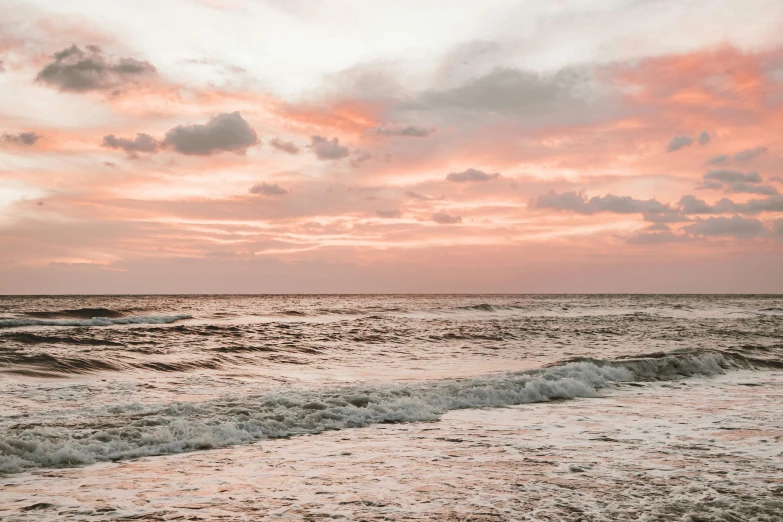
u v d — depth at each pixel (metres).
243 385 15.77
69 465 7.80
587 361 19.22
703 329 41.25
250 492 6.63
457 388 14.11
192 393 14.20
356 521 5.68
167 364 19.72
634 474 7.45
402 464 7.98
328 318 53.66
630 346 28.97
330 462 8.09
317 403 11.82
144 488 6.76
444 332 36.25
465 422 11.19
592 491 6.71
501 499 6.40
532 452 8.71
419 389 13.98
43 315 48.94
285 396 12.66
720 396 14.76
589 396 14.65
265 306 84.81
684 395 14.89
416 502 6.29
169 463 7.98
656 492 6.68
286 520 5.70
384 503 6.26
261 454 8.56
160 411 10.88
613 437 9.81
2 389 14.04
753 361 21.78
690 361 19.81
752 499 6.43
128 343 26.38
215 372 18.72
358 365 21.06
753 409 12.75
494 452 8.71
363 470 7.66
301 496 6.49
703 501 6.36
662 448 8.97
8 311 55.03
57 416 10.59
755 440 9.54
